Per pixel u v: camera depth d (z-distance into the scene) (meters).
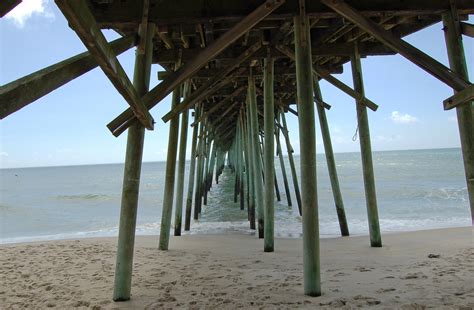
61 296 3.42
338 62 6.69
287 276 3.85
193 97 4.68
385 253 4.98
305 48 3.16
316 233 3.08
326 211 12.20
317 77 7.05
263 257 5.11
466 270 3.72
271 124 5.63
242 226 9.42
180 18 3.30
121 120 2.88
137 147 3.14
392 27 4.71
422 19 4.37
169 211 5.90
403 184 22.06
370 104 5.18
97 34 1.55
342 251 5.26
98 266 4.71
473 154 3.16
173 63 6.00
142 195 20.52
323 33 4.95
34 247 6.23
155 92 2.97
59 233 9.89
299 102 3.17
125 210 3.13
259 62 6.86
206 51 3.00
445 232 6.79
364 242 5.99
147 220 11.48
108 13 3.36
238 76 7.12
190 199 9.19
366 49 5.36
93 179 47.03
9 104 1.48
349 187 20.91
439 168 36.44
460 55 3.28
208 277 3.93
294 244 6.36
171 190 5.92
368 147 5.48
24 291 3.64
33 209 15.89
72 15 1.28
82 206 16.86
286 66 7.01
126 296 3.14
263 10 2.81
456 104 2.97
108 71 1.83
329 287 3.31
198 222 10.46
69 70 2.04
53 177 57.03
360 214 11.33
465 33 3.28
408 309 2.61
